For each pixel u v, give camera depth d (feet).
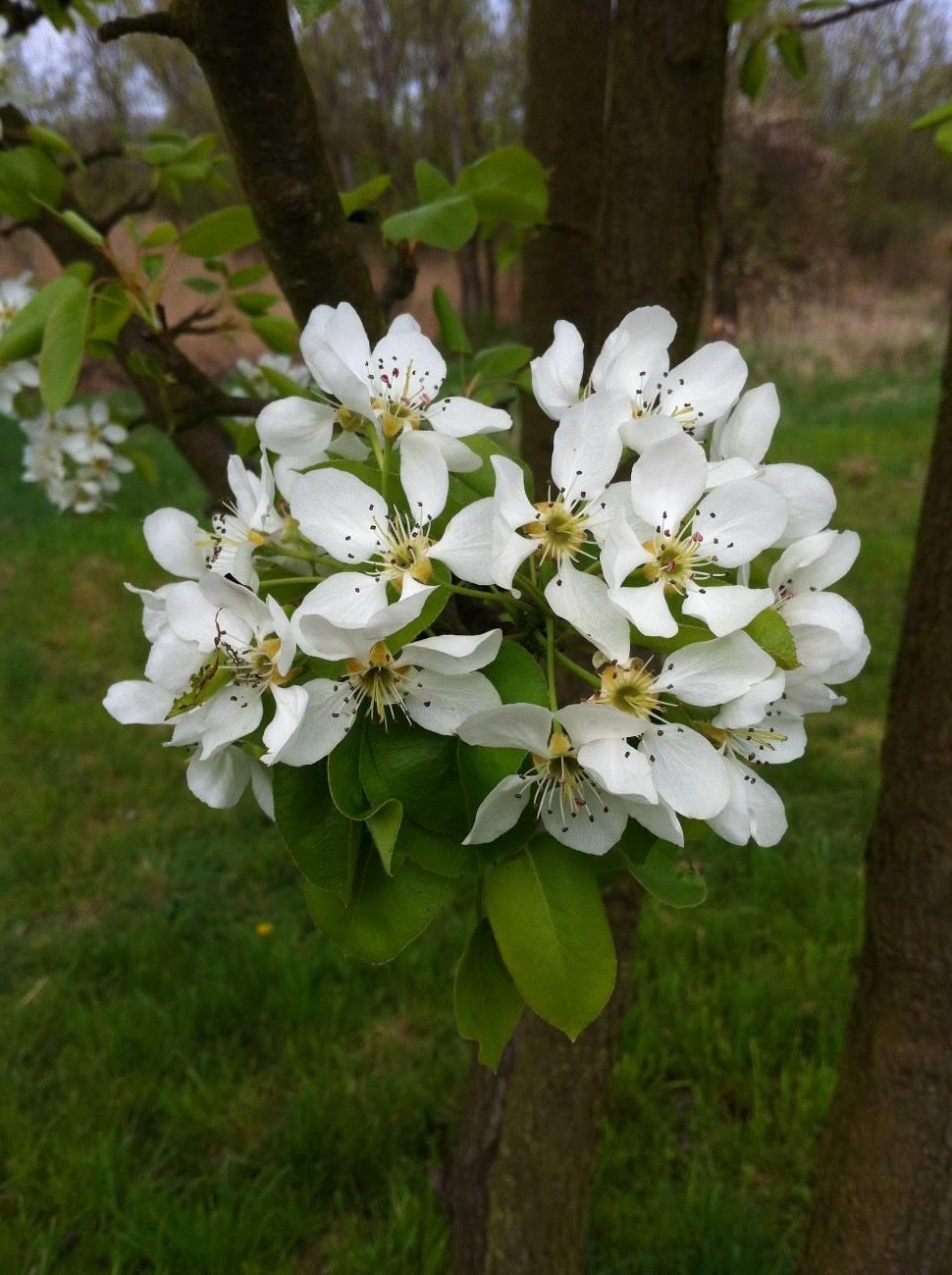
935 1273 1.02
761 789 0.60
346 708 0.50
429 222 0.88
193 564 0.61
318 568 0.60
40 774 2.56
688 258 1.01
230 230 0.93
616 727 0.49
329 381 0.56
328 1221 1.48
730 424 0.58
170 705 0.58
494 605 0.60
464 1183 1.33
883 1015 1.01
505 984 0.58
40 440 1.44
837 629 0.58
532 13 1.40
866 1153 1.04
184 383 0.95
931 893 0.96
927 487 0.97
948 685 0.93
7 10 1.17
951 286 1.48
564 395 0.61
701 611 0.50
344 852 0.51
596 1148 1.30
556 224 1.07
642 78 0.96
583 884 0.53
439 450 0.52
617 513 0.50
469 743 0.49
